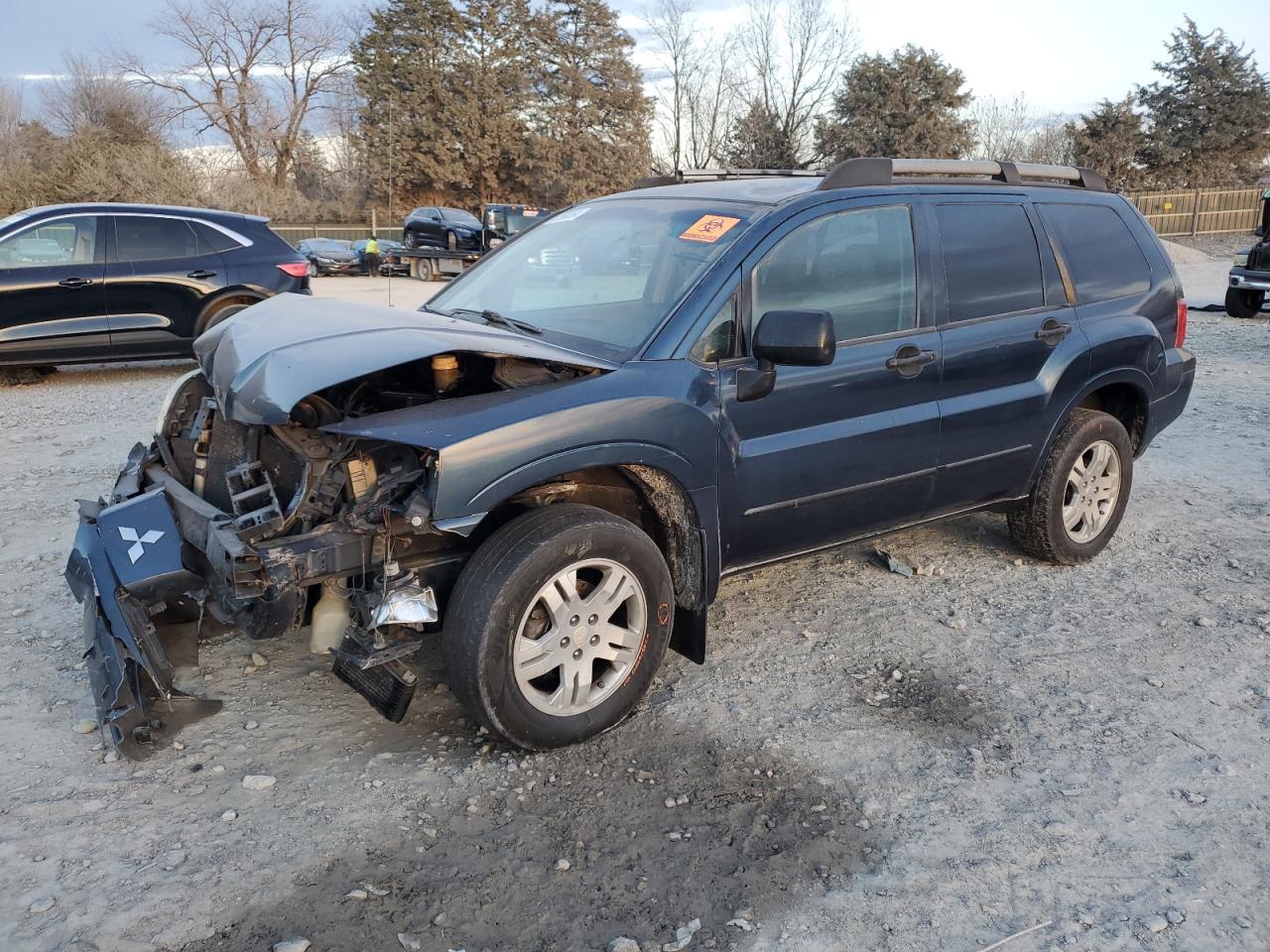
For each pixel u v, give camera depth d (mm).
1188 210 36438
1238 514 5992
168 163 46906
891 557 5113
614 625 3482
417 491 3070
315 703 3738
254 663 3994
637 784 3266
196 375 4117
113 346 10055
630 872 2855
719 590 4840
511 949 2562
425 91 53656
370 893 2736
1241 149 48125
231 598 3109
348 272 30641
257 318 3742
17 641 4156
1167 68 48406
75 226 9820
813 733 3580
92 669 3346
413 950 2547
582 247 4270
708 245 3828
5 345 9602
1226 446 7594
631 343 3605
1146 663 4109
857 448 4016
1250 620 4512
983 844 2984
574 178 55594
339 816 3068
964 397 4367
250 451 3484
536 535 3189
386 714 3207
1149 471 6906
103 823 3004
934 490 4387
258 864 2844
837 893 2779
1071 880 2834
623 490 3676
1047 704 3795
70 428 8102
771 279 3803
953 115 45406
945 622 4496
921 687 3918
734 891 2787
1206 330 14648
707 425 3562
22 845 2893
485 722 3219
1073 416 4883
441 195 55688
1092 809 3148
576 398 3285
